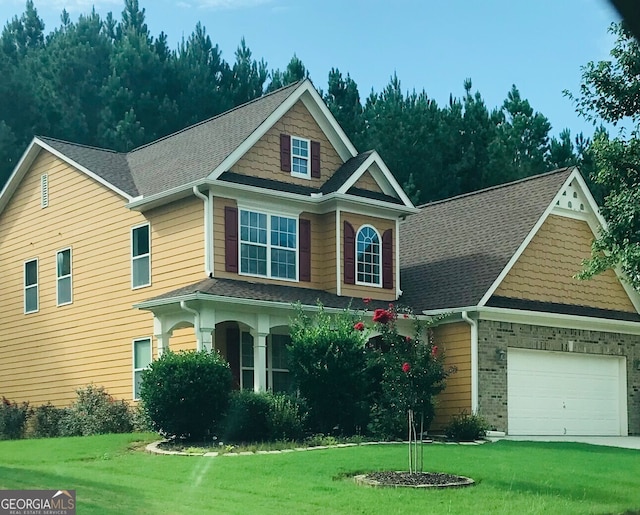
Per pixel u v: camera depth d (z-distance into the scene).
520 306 25.27
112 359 25.41
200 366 19.20
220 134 25.64
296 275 24.45
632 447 21.64
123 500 11.48
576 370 26.84
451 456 16.95
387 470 14.80
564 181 27.70
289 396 20.52
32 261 29.12
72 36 51.56
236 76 54.44
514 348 25.17
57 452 17.97
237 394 19.62
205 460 15.92
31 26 56.34
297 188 24.77
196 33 55.34
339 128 26.02
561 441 22.53
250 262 23.42
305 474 14.32
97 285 26.23
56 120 45.28
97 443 19.31
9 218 30.44
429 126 48.91
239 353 23.83
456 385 24.47
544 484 14.02
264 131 24.14
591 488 13.91
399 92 54.06
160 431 19.25
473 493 13.01
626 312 28.94
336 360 20.64
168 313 21.80
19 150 42.19
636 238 20.48
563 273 27.23
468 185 48.25
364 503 12.05
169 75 50.53
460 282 25.73
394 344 15.18
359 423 20.92
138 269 24.77
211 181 22.41
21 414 27.45
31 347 28.78
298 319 21.75
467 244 28.11
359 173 25.33
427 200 47.53
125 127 44.88
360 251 25.45
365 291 25.34
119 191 25.31
